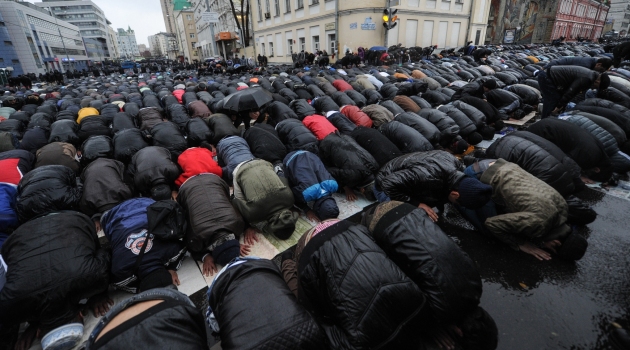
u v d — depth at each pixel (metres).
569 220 2.86
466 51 18.98
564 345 1.89
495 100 6.47
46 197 2.82
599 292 2.26
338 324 1.67
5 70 30.34
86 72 31.92
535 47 25.16
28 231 2.09
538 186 2.46
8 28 41.50
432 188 2.89
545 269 2.50
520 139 3.18
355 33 19.44
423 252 1.82
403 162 3.12
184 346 1.26
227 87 9.42
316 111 6.41
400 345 1.61
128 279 2.28
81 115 6.42
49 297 1.90
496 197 2.63
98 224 3.11
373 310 1.57
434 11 21.30
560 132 3.54
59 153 3.92
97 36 93.50
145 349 1.20
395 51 17.83
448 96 7.48
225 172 3.82
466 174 2.84
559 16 39.22
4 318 1.87
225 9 37.91
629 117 4.40
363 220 2.32
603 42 31.98
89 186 3.12
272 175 2.95
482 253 2.71
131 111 6.77
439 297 1.75
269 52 29.25
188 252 2.85
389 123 4.52
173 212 2.46
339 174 3.56
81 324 2.09
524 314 2.11
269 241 2.98
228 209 2.68
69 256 2.02
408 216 1.99
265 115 5.59
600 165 3.55
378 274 1.64
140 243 2.30
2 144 4.58
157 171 3.49
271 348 1.32
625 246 2.71
